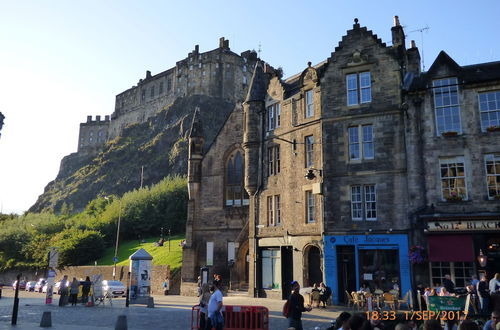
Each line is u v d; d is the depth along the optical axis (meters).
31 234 81.62
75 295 28.80
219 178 42.78
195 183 43.34
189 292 39.91
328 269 26.70
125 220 77.00
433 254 23.56
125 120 165.62
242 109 43.09
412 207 25.08
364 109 27.64
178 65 144.00
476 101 24.89
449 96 25.52
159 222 75.81
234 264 37.81
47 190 182.50
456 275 23.47
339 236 26.83
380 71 27.67
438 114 25.59
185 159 118.25
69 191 149.25
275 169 33.38
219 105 127.88
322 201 27.92
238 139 42.56
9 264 76.06
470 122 24.78
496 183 23.69
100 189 137.12
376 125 27.17
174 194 78.06
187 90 137.38
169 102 146.25
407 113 26.28
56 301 33.41
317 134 29.73
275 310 24.06
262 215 33.56
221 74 131.88
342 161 27.75
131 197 82.00
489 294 17.45
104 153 157.62
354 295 23.12
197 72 135.00
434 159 25.09
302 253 29.31
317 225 28.64
